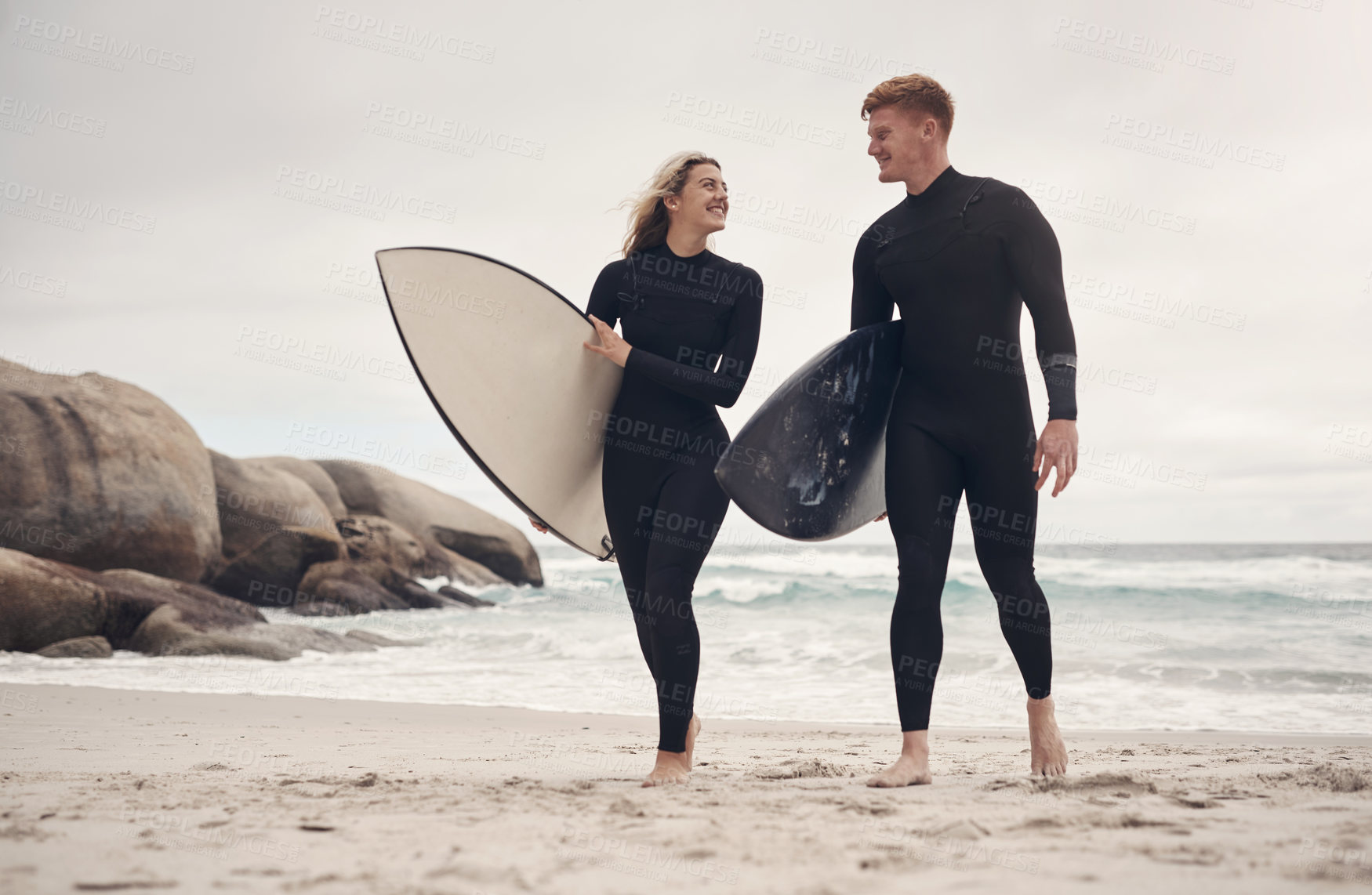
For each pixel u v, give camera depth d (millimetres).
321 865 1599
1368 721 5996
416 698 7215
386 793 2428
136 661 9367
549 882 1486
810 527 2869
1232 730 5719
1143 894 1368
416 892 1432
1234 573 17359
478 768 3361
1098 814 1957
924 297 2715
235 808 2180
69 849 1725
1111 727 5891
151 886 1473
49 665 8922
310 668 9188
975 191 2688
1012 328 2682
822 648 10430
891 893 1394
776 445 2695
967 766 3354
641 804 2180
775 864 1588
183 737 4453
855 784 2629
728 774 3062
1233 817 1982
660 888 1449
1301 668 8234
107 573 11062
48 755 3734
